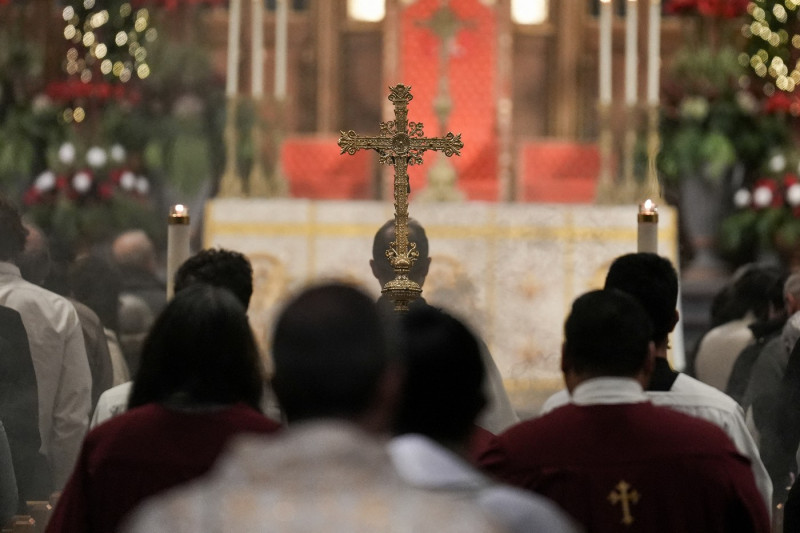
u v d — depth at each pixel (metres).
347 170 23.41
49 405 10.53
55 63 22.48
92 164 20.67
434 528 3.98
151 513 4.07
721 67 22.69
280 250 18.27
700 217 22.47
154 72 22.17
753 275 13.74
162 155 21.69
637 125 22.75
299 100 24.84
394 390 4.46
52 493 10.48
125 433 6.31
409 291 8.67
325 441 4.11
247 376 6.55
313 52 24.78
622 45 24.70
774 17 23.05
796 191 21.53
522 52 25.00
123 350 13.35
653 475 6.29
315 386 4.29
